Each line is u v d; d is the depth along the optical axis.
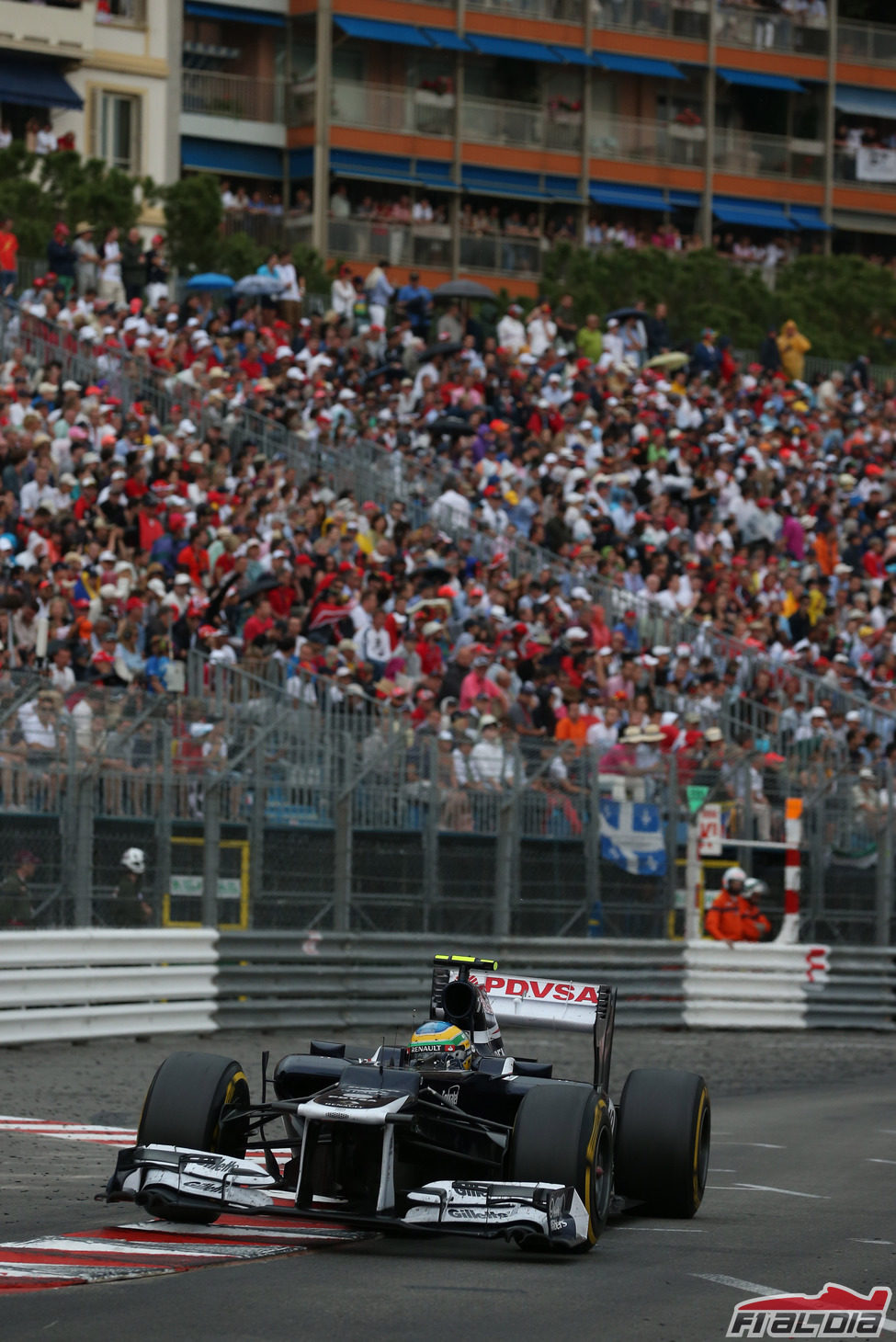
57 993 58.28
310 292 155.25
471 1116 32.19
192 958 63.09
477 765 72.81
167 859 63.00
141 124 174.75
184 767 63.66
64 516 83.75
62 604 73.62
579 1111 31.61
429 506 109.25
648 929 78.19
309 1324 25.73
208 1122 31.56
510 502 110.88
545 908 74.56
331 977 68.12
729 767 81.50
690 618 107.69
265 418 106.12
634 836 77.88
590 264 176.50
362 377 122.69
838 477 134.25
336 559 92.81
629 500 115.81
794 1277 30.94
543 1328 26.22
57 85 166.25
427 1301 27.70
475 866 72.50
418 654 87.50
